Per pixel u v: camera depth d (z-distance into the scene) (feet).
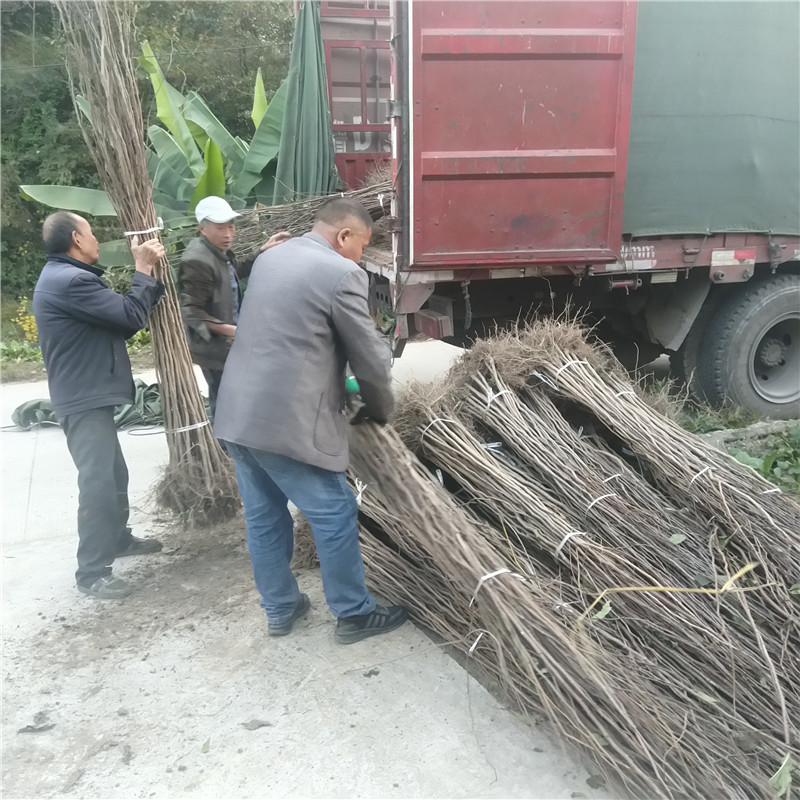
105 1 9.98
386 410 8.13
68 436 9.76
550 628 6.66
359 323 7.55
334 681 8.00
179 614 9.46
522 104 11.93
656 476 9.36
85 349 9.49
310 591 9.93
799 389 16.57
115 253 25.54
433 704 7.61
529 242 12.54
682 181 13.55
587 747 6.47
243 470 8.27
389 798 6.46
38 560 10.98
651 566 7.97
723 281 14.53
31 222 39.34
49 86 38.01
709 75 13.10
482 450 8.95
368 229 8.39
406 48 11.47
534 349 10.18
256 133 26.17
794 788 6.15
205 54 40.78
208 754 7.02
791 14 13.35
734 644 7.22
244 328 7.89
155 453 15.31
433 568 8.99
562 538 8.01
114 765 6.93
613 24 11.88
